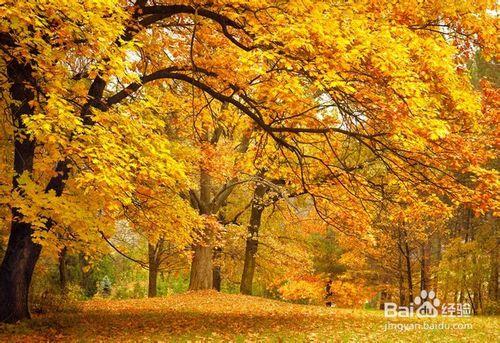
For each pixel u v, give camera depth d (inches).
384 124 355.3
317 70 300.7
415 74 293.0
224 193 872.9
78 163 359.6
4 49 301.3
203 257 853.2
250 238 940.6
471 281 885.2
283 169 463.8
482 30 350.3
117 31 295.3
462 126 369.1
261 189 842.2
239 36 403.2
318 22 278.5
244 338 372.5
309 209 824.9
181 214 465.1
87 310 583.8
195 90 491.5
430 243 1125.1
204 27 411.5
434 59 302.2
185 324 458.9
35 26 287.3
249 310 636.1
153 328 427.8
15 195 304.7
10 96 366.9
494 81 832.9
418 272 1231.5
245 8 319.0
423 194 460.1
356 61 300.5
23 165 383.9
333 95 337.1
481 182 358.9
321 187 439.5
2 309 402.3
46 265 781.9
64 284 762.8
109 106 356.8
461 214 1059.3
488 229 912.3
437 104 324.2
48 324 413.4
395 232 960.9
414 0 337.7
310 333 401.1
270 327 441.7
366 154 530.3
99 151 287.7
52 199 307.6
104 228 380.2
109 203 331.3
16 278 405.7
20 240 409.1
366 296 1197.7
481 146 370.9
